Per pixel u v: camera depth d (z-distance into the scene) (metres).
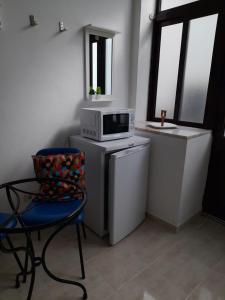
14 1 1.67
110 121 1.98
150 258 1.78
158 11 2.48
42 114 2.02
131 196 1.99
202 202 2.42
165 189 2.15
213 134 2.23
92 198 1.99
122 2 2.32
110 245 1.92
